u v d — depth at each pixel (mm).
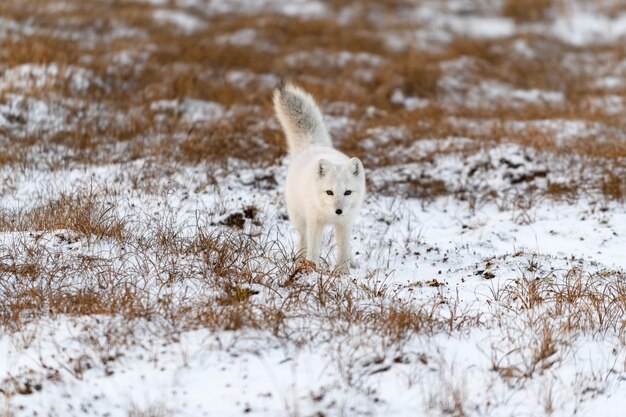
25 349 22141
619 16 93812
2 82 54438
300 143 34812
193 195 38656
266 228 35719
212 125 50969
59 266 27953
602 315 25297
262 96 59531
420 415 19969
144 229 32438
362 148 48906
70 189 38594
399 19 91500
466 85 68188
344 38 80938
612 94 64438
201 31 81688
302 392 20609
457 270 30688
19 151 44688
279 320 23625
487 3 99125
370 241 34844
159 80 62000
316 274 28219
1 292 25859
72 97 54875
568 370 22031
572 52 80562
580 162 45250
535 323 24125
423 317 24688
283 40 79938
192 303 24984
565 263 30469
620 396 20906
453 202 41625
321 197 29594
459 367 22047
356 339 23125
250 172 43344
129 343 22562
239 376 21250
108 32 75812
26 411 19578
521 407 20406
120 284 26219
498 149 46906
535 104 61656
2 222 33031
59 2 85562
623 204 39344
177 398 20312
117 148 47281
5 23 71250
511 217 38344
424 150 48281
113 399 20250
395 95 64875
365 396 20562
